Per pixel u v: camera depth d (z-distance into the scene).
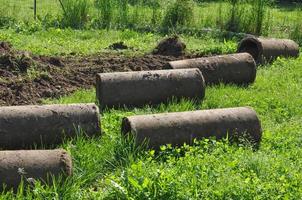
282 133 8.84
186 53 13.62
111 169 7.43
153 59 12.81
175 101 10.04
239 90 10.98
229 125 8.27
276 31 17.92
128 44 14.73
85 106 8.16
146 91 9.87
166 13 17.88
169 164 7.26
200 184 6.58
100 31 16.50
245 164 7.31
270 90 11.27
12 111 7.86
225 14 18.12
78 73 11.45
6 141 7.70
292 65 13.09
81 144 7.65
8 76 10.84
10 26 16.72
